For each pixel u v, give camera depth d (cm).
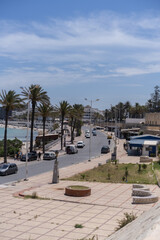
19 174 4047
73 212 2202
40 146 8119
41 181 3450
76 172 4162
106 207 2331
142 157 5150
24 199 2567
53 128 16175
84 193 2686
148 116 9481
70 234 1759
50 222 1972
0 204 2395
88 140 10512
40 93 6034
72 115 9038
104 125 18600
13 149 6244
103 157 6159
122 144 9188
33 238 1697
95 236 1723
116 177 3638
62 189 2986
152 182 3303
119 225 1828
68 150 6869
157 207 1052
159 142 6166
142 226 855
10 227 1872
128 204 2412
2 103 5009
